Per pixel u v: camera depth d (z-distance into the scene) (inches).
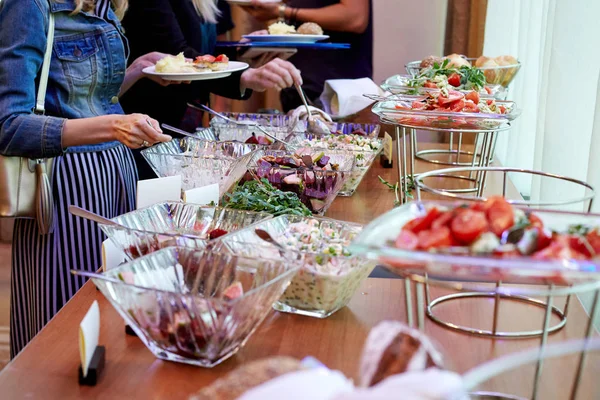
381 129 105.8
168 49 114.7
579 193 68.1
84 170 76.5
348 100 110.1
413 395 26.6
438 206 37.3
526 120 98.1
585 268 30.0
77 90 75.6
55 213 75.2
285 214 57.1
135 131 70.0
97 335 42.7
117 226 53.2
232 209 59.1
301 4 151.8
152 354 44.0
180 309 40.8
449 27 141.1
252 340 45.9
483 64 100.4
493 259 30.6
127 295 41.4
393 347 30.5
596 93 62.9
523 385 40.9
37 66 71.7
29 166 71.4
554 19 72.7
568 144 69.7
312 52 151.3
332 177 72.6
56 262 75.8
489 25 125.0
